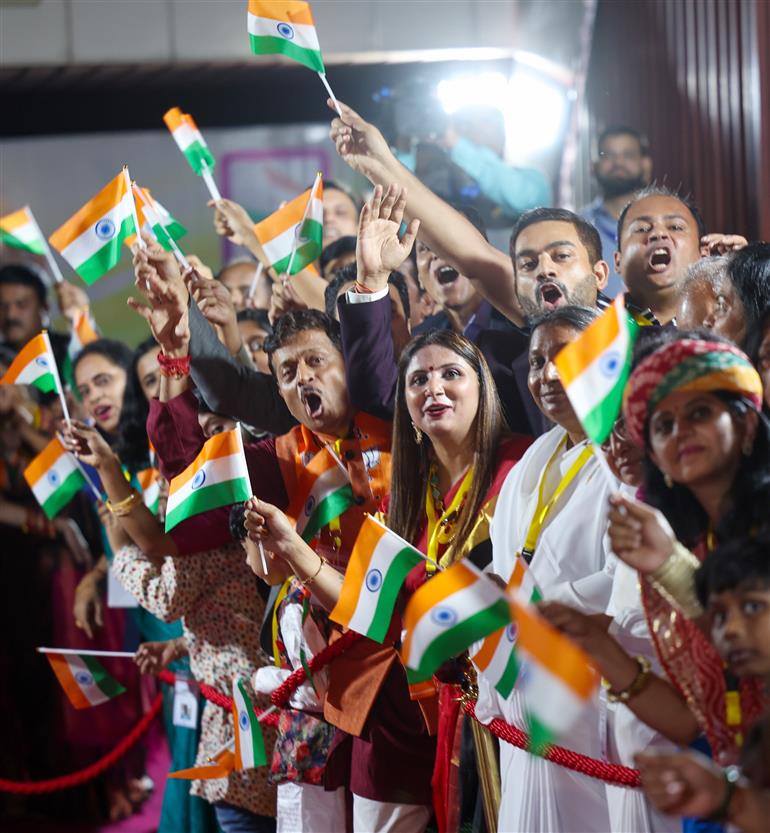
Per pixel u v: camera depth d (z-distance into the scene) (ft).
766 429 8.09
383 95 22.13
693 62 18.37
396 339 13.96
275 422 14.05
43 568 19.69
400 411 11.76
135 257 13.12
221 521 13.88
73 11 27.45
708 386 8.02
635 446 9.75
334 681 11.96
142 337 28.96
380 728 11.79
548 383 10.44
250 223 16.35
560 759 9.64
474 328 14.40
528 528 10.39
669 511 8.45
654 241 12.39
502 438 11.53
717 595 7.64
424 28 27.22
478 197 20.22
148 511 14.20
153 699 19.26
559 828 9.82
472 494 11.29
